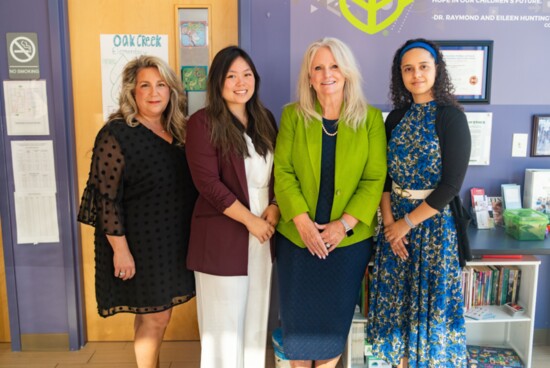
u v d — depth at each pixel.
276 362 2.43
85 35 2.53
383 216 2.04
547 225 2.47
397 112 1.99
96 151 1.92
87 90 2.57
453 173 1.81
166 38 2.54
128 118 1.94
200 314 2.06
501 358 2.49
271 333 2.73
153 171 1.95
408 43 1.91
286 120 2.02
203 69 2.55
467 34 2.50
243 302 2.03
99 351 2.70
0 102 2.50
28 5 2.43
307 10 2.47
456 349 1.93
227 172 1.95
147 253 1.97
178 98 2.05
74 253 2.63
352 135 1.93
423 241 1.90
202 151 1.91
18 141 2.53
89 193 1.95
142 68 1.96
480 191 2.58
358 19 2.48
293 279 2.01
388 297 2.01
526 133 2.58
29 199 2.58
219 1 2.51
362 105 1.96
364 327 2.41
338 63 1.88
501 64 2.53
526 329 2.41
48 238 2.61
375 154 1.95
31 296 2.66
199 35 2.53
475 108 2.56
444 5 2.47
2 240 2.62
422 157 1.87
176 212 2.01
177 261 2.03
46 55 2.47
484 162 2.58
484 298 2.47
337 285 2.00
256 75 2.00
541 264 2.71
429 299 1.91
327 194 1.96
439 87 1.88
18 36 2.45
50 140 2.54
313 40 2.49
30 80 2.49
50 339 2.70
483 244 2.21
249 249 2.04
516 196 2.56
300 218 1.92
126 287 2.00
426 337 1.92
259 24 2.47
